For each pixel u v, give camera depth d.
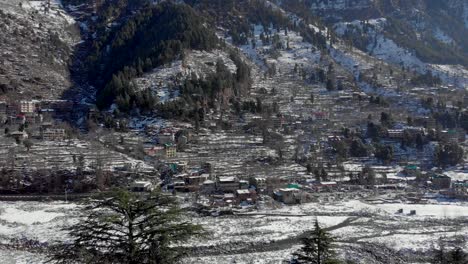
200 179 119.31
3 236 80.00
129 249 21.80
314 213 98.88
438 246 75.56
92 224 22.30
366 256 72.12
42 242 76.38
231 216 95.81
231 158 144.12
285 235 81.50
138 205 22.16
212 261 68.69
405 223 91.81
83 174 120.69
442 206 106.38
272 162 142.88
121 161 132.88
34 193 116.06
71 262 22.16
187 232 22.47
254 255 71.56
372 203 109.19
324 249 32.72
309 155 150.12
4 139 152.50
